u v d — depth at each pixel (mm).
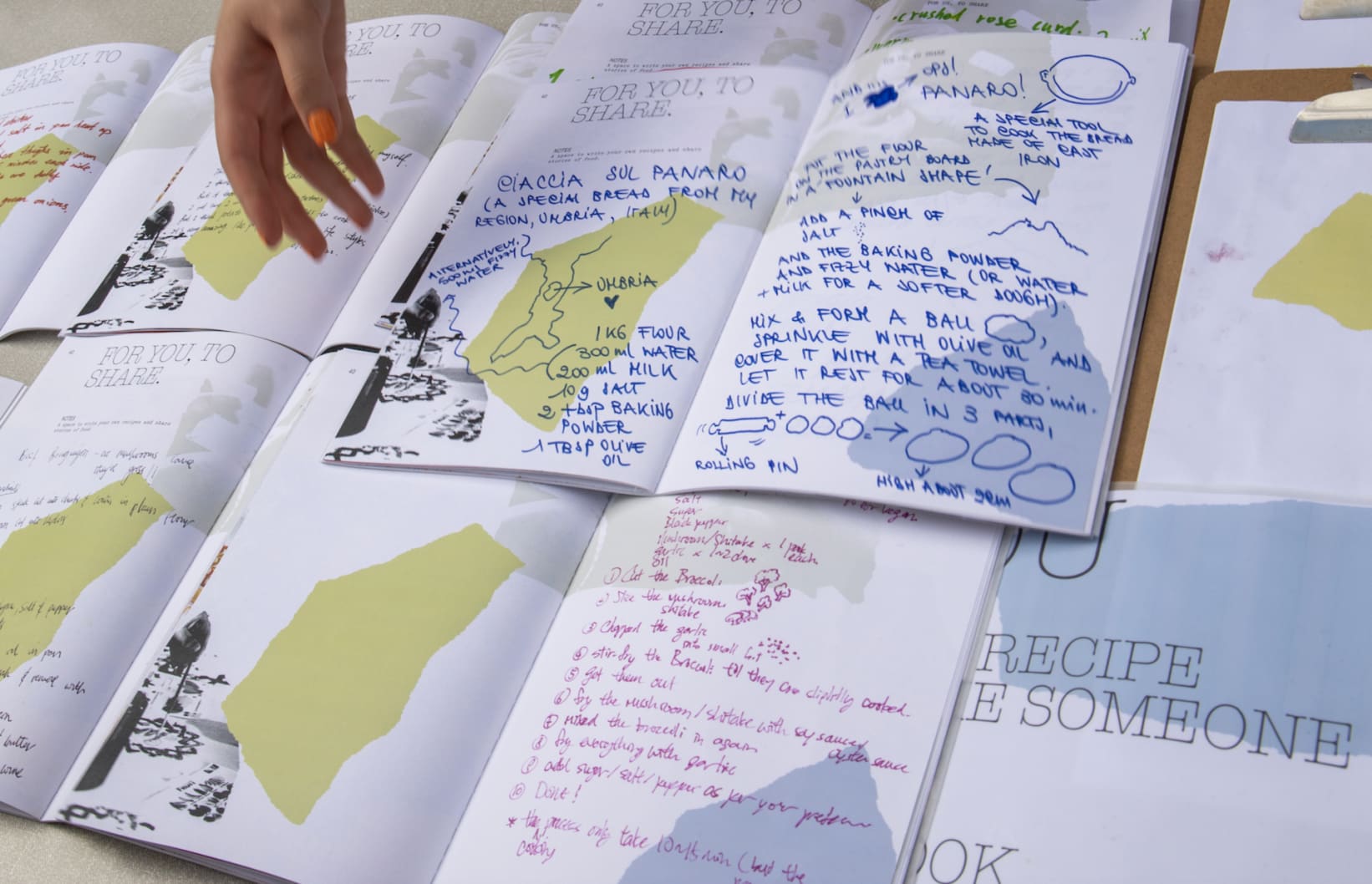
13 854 497
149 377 654
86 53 890
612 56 708
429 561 527
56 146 815
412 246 661
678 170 622
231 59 584
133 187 769
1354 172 500
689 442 520
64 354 694
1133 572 430
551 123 680
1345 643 393
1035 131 555
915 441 475
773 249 570
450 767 469
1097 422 466
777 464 487
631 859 417
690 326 559
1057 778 396
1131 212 516
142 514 590
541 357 572
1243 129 530
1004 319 498
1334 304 469
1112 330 486
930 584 454
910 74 600
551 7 808
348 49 815
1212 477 443
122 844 492
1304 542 417
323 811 461
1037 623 433
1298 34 561
